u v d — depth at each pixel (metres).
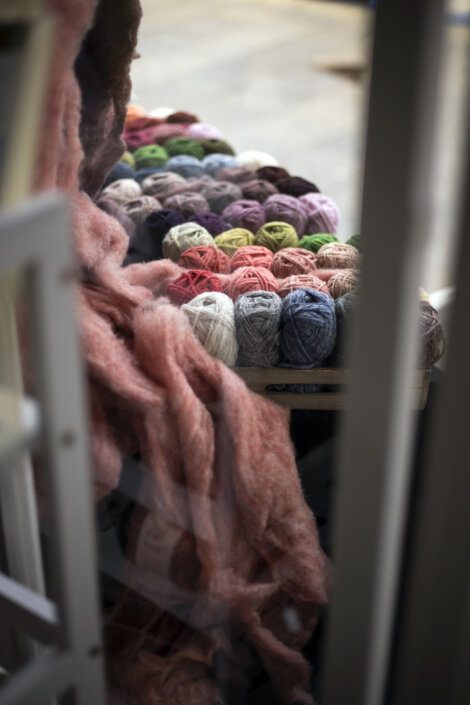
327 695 0.92
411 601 0.89
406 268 0.65
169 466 0.99
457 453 0.78
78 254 1.01
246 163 1.60
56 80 0.79
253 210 1.41
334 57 1.99
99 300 1.04
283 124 1.82
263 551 1.06
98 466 0.95
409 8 0.57
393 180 0.62
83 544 0.67
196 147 1.62
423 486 0.83
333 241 1.37
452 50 0.62
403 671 0.94
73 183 0.91
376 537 0.78
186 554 1.03
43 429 0.60
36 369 0.58
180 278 1.19
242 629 1.08
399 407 0.72
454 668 0.91
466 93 0.63
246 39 2.11
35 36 0.64
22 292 0.72
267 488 1.04
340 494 0.79
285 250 1.31
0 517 0.92
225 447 1.03
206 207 1.44
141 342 1.02
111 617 1.04
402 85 0.59
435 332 1.12
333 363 1.17
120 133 1.11
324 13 2.04
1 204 0.63
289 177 1.54
